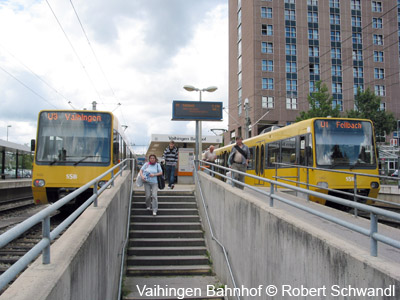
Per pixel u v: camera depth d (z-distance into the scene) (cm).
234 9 6338
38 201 1098
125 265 848
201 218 1062
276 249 480
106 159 1109
